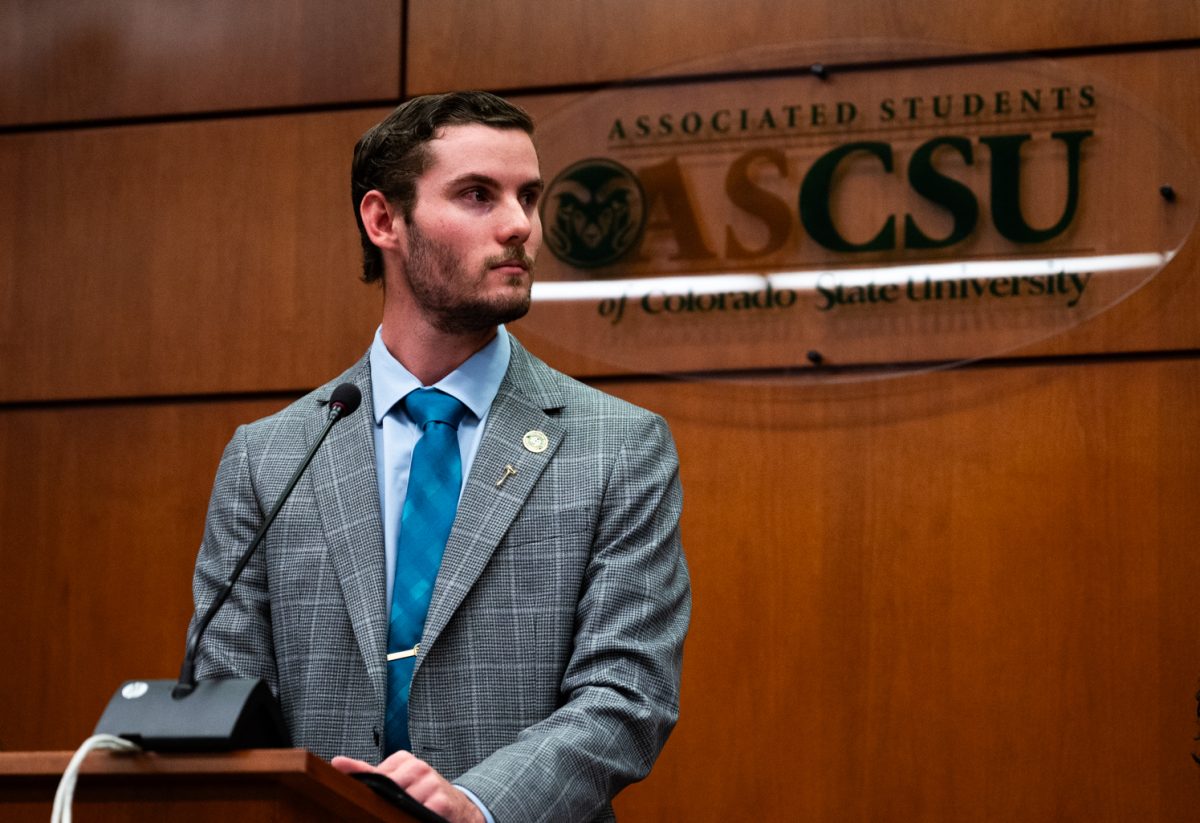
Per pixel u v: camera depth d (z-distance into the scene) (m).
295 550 2.11
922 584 3.26
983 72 3.34
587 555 2.06
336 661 2.03
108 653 3.62
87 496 3.72
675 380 3.44
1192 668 3.10
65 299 3.81
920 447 3.31
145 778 1.44
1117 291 3.21
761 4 3.52
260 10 3.83
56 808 1.34
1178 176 3.22
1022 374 3.29
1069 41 3.35
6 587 3.70
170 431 3.71
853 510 3.32
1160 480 3.18
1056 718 3.15
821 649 3.29
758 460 3.38
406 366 2.23
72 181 3.86
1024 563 3.22
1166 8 3.32
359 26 3.77
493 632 2.01
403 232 2.19
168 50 3.86
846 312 3.35
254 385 3.68
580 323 3.44
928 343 3.30
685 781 3.30
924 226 3.33
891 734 3.22
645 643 2.00
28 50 3.92
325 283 3.69
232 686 1.49
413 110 2.23
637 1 3.61
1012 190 3.29
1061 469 3.24
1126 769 3.09
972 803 3.15
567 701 2.00
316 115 3.76
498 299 2.13
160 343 3.74
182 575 3.63
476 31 3.70
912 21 3.43
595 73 3.61
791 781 3.25
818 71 3.41
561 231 3.48
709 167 3.44
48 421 3.77
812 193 3.39
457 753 1.97
